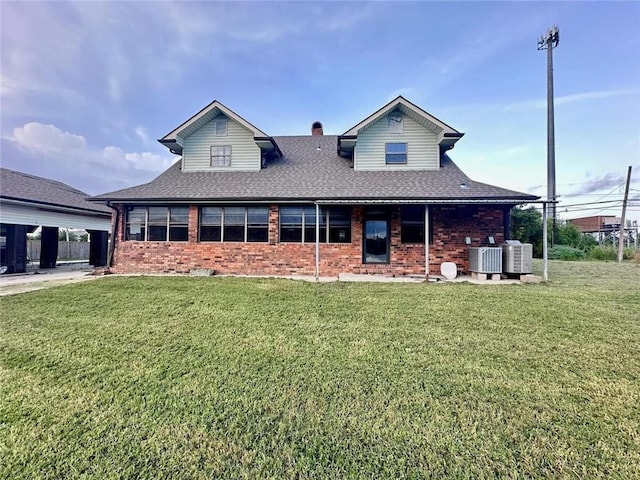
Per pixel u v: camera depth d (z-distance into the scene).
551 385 3.19
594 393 3.03
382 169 12.64
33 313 5.92
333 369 3.55
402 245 11.16
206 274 11.13
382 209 11.33
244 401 2.87
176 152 13.88
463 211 11.10
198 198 10.98
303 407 2.77
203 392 3.04
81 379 3.31
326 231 11.38
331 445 2.28
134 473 2.02
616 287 8.72
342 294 7.66
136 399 2.91
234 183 11.99
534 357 3.91
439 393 3.02
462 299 7.11
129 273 11.73
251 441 2.33
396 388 3.11
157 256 11.75
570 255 21.88
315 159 14.00
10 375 3.39
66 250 22.14
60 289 8.20
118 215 11.90
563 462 2.12
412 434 2.40
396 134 12.72
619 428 2.48
